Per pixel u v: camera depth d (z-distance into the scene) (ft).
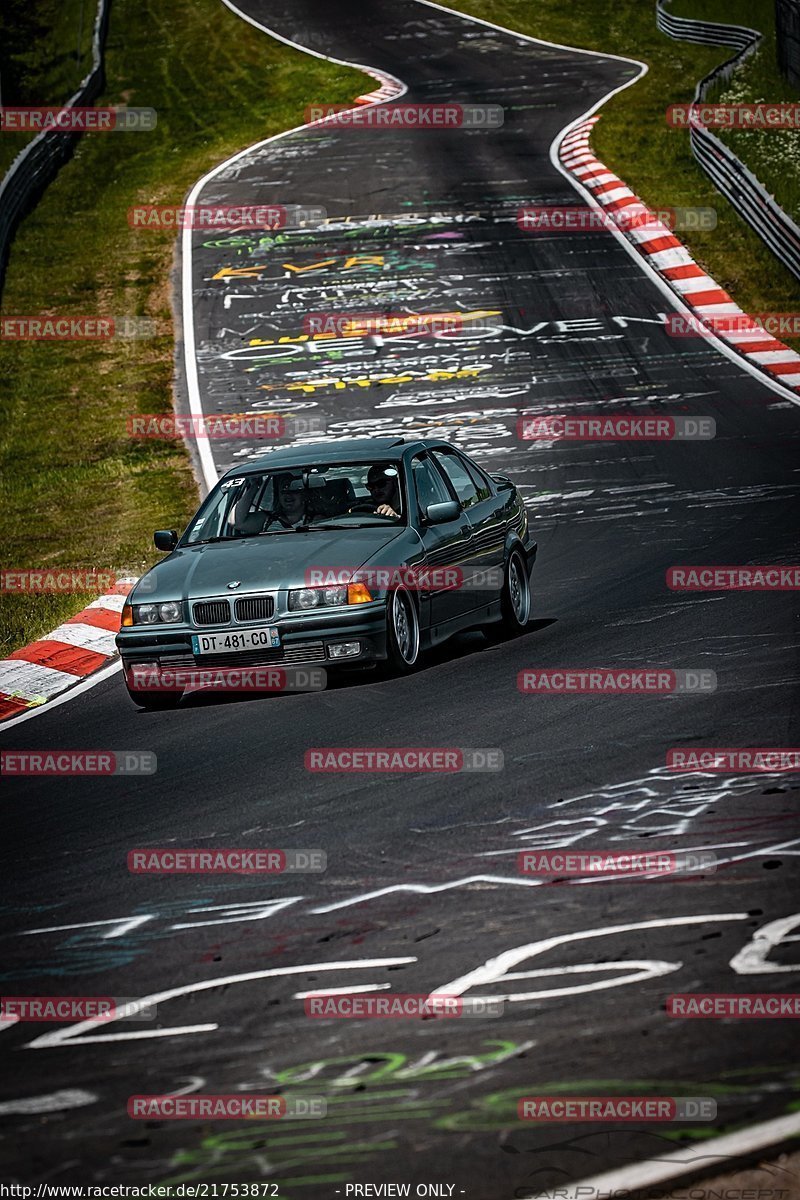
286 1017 52.21
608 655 110.32
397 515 118.93
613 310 291.17
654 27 632.38
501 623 127.75
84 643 136.56
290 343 289.94
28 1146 44.39
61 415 260.83
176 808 82.33
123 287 342.64
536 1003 51.21
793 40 455.63
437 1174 41.06
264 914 63.36
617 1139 41.88
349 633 107.86
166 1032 52.01
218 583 110.22
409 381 259.80
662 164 403.13
